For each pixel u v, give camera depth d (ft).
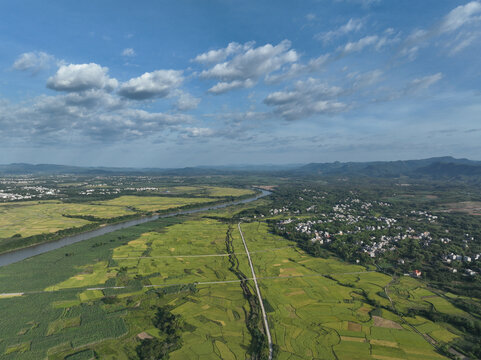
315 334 377.09
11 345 350.43
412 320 410.93
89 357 333.83
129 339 368.27
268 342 360.69
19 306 446.19
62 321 405.39
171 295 492.13
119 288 513.86
